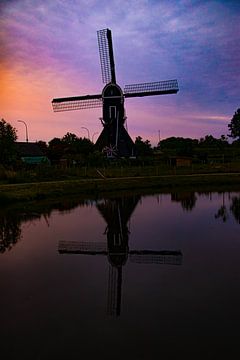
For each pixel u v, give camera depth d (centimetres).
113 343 593
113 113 5475
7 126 5241
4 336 624
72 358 555
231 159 5922
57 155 7275
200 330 630
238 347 576
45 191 2958
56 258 1130
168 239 1338
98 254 1166
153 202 2430
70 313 710
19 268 1027
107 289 840
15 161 4950
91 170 4544
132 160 5484
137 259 1092
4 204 2466
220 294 789
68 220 1822
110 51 5334
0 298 794
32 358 557
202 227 1541
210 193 2888
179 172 4519
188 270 968
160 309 719
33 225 1698
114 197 2791
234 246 1209
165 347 580
